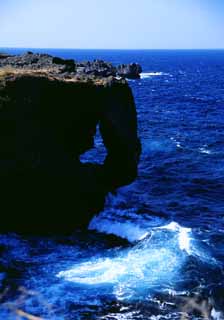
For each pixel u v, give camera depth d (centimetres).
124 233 2708
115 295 2003
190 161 4431
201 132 6031
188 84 14138
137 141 3419
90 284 2092
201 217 2983
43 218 2784
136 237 2638
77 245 2542
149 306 1923
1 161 2661
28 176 2731
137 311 1891
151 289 2052
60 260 2345
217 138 5603
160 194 3441
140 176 3872
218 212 3084
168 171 4053
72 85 3014
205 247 2480
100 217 2911
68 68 4053
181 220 2916
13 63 4531
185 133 5922
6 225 2716
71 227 2789
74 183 2883
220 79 16688
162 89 12231
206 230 2745
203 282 2106
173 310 1898
